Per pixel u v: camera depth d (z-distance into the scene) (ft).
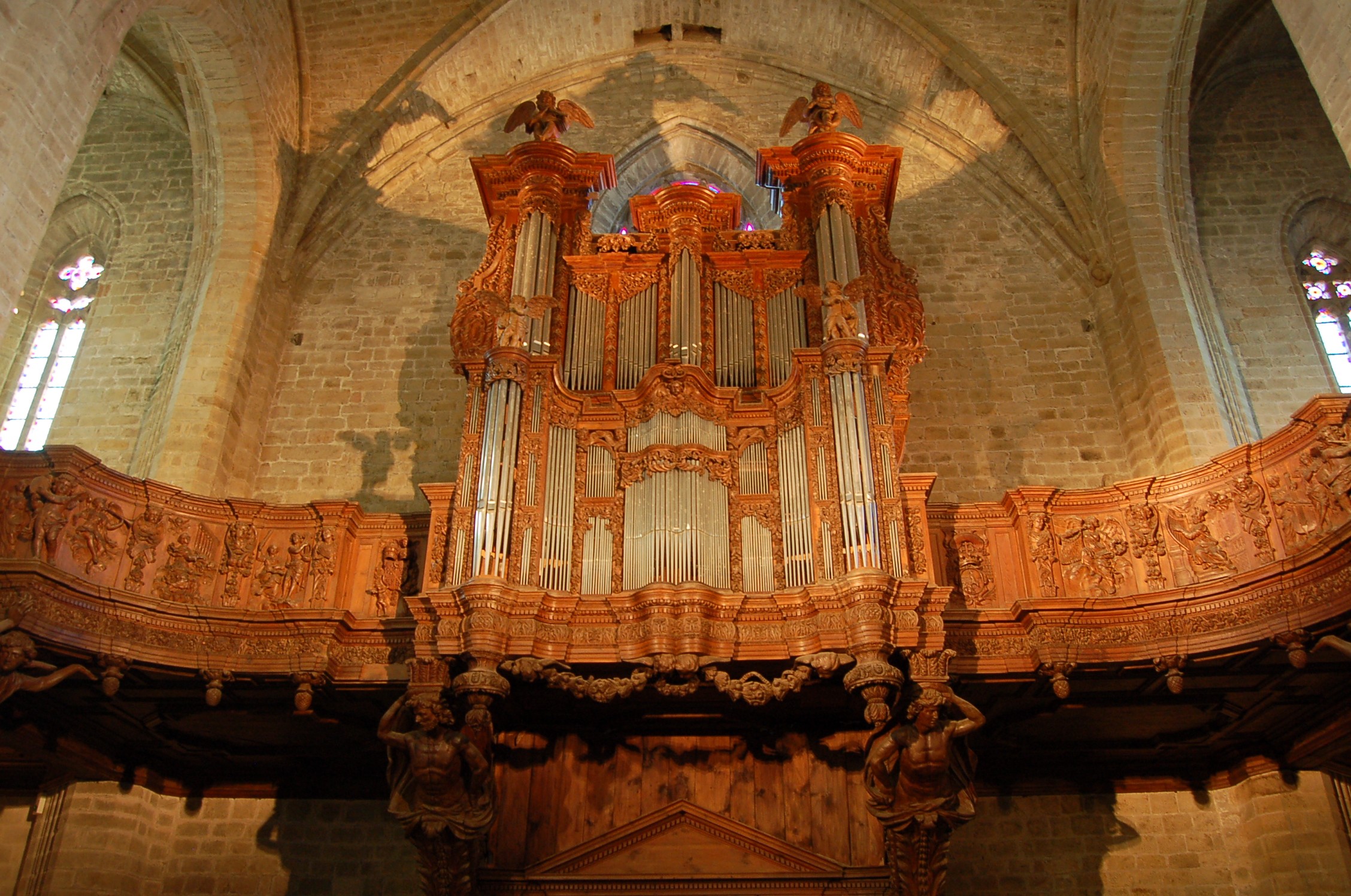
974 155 71.87
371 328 67.15
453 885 42.19
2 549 41.37
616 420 47.62
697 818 45.62
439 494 45.70
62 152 46.70
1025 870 50.78
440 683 41.37
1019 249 68.80
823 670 40.57
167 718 48.11
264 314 65.26
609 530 44.93
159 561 45.57
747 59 76.95
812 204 56.85
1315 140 71.41
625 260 55.57
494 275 55.47
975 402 63.21
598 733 48.08
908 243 69.31
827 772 46.80
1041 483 60.54
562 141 74.02
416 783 41.65
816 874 44.19
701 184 57.26
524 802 46.68
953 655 41.01
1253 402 62.54
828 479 44.19
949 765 41.37
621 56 77.36
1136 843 51.06
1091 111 66.95
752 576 43.39
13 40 43.37
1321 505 41.19
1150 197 64.18
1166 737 50.37
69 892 48.34
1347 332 66.33
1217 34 70.64
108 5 49.01
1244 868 50.14
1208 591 42.09
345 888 51.42
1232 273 66.95
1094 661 42.88
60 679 40.34
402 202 72.13
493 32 71.51
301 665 43.83
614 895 44.47
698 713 46.75
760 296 54.29
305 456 62.75
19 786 52.47
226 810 53.31
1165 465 57.77
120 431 63.05
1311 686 44.24
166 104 71.46
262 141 66.08
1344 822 48.32
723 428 47.03
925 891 41.86
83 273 71.51
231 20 61.41
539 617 41.55
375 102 69.77
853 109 60.03
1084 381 63.62
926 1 68.95
